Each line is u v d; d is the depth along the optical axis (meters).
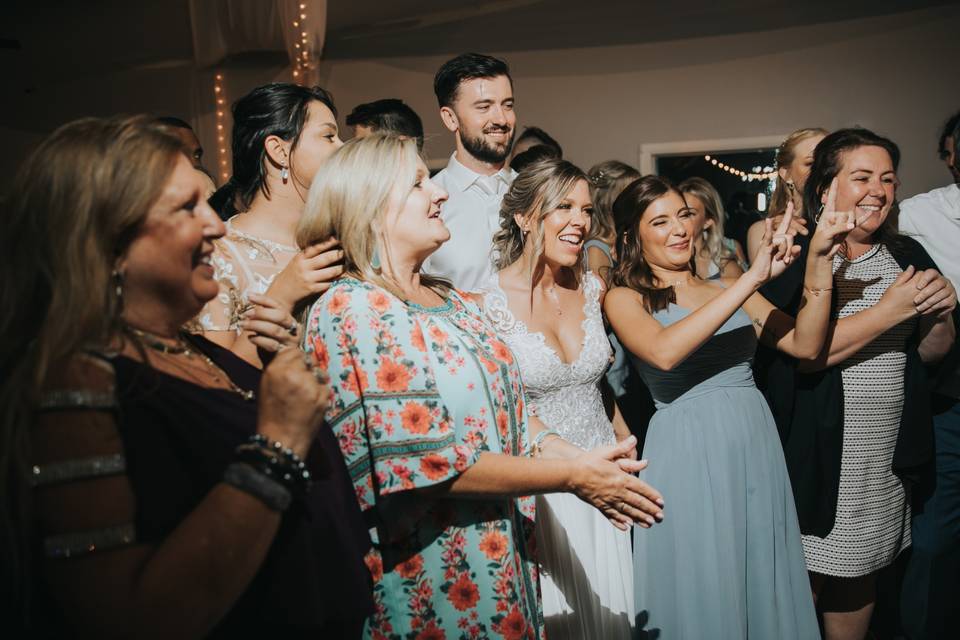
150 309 1.22
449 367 1.77
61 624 1.02
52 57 6.45
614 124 6.20
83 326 1.08
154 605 1.01
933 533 2.92
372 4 6.08
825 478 2.69
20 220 1.10
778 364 2.79
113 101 6.46
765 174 6.16
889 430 2.74
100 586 1.00
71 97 6.47
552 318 2.58
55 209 1.10
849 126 5.88
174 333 1.30
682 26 6.08
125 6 6.20
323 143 2.23
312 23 5.57
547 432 2.10
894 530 2.81
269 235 2.21
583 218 2.51
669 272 2.75
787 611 2.51
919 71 5.75
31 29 6.37
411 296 1.83
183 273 1.20
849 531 2.73
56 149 1.12
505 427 1.86
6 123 6.46
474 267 3.29
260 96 2.23
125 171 1.12
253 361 1.66
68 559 0.99
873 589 2.85
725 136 6.06
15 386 1.03
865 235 2.75
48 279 1.08
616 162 3.81
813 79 5.92
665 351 2.44
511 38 6.28
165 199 1.16
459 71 3.32
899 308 2.54
